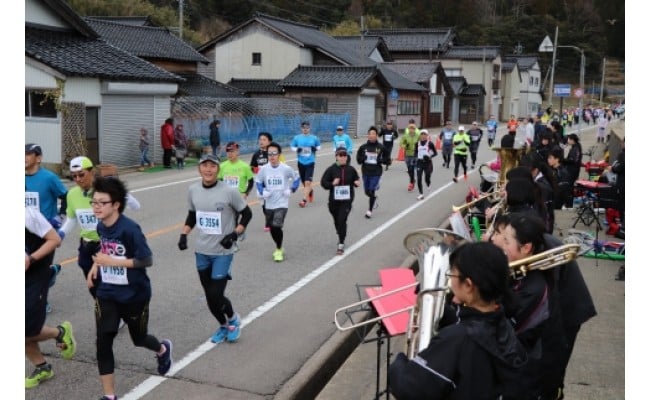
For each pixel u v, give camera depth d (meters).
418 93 51.72
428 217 14.05
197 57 34.50
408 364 2.85
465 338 2.77
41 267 5.44
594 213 11.88
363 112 40.50
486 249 2.86
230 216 6.36
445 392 2.78
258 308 7.77
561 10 96.56
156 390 5.51
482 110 64.50
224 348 6.50
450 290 3.38
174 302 7.89
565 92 43.09
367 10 84.31
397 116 47.56
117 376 5.76
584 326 6.95
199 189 6.37
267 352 6.42
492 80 66.56
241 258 10.20
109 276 5.11
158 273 9.16
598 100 91.50
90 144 20.70
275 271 9.45
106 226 5.15
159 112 23.62
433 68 54.34
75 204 6.62
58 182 6.89
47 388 5.50
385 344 6.94
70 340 5.75
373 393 5.67
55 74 18.95
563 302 3.94
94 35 22.91
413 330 3.45
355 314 7.52
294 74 40.59
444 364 2.76
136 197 15.95
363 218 13.88
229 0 63.47
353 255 10.50
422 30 66.94
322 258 10.27
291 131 33.03
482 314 2.88
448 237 4.25
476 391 2.73
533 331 3.43
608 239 10.92
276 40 42.44
